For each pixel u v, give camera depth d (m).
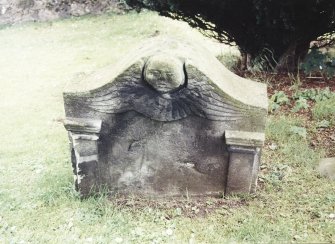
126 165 3.65
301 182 3.84
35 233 3.37
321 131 4.66
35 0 11.19
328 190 3.69
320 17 5.43
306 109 5.11
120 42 8.77
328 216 3.37
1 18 11.12
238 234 3.26
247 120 3.37
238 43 6.25
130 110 3.41
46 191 3.82
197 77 3.21
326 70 5.95
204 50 3.67
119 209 3.64
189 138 3.50
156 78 3.19
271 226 3.31
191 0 5.69
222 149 3.53
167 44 3.33
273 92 5.55
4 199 3.77
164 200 3.76
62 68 7.38
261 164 4.18
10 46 9.02
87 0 11.18
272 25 5.44
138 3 6.23
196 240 3.25
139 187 3.74
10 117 5.53
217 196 3.75
